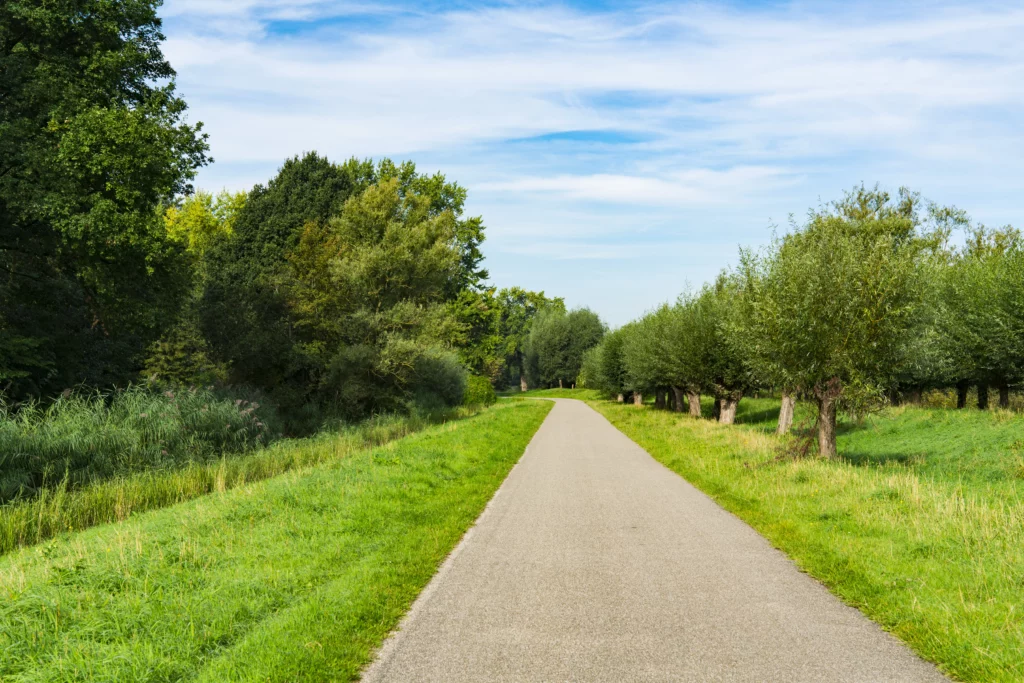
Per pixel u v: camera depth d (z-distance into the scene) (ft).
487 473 46.98
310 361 128.88
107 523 36.32
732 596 20.45
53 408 61.00
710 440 65.62
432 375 127.65
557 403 202.80
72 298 87.15
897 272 49.06
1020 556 22.48
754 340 56.13
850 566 22.65
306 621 17.76
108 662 15.05
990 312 76.38
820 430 51.31
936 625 17.17
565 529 29.94
